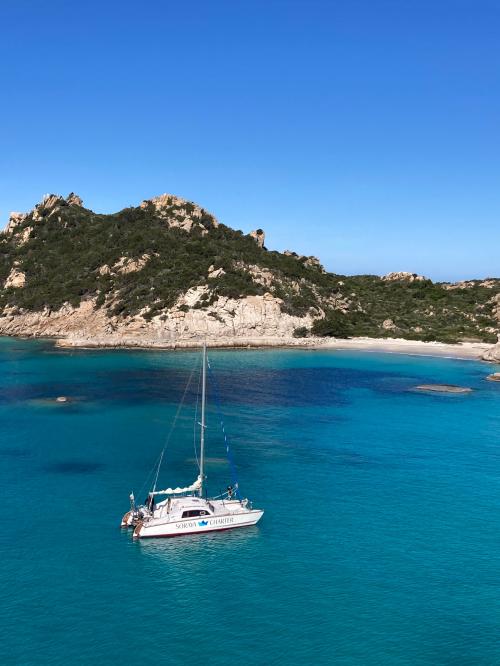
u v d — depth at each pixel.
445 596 37.62
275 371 124.38
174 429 75.38
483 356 144.88
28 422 77.50
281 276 195.00
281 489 54.94
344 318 191.62
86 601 36.56
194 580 39.16
